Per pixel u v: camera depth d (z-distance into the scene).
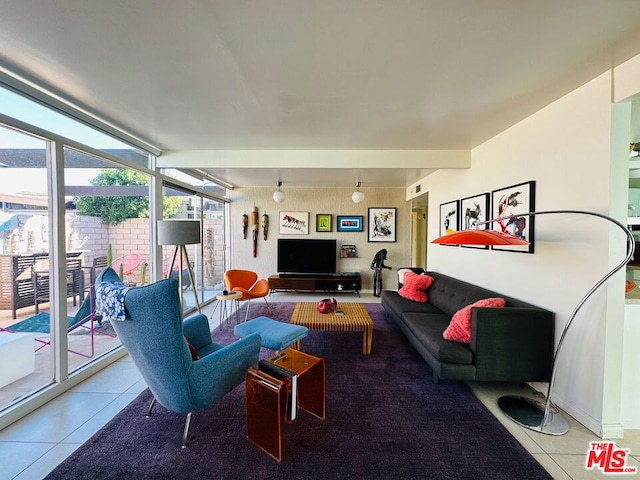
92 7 1.21
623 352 1.74
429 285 3.70
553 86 1.88
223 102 2.13
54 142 2.05
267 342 2.29
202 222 4.80
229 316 4.16
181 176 3.97
